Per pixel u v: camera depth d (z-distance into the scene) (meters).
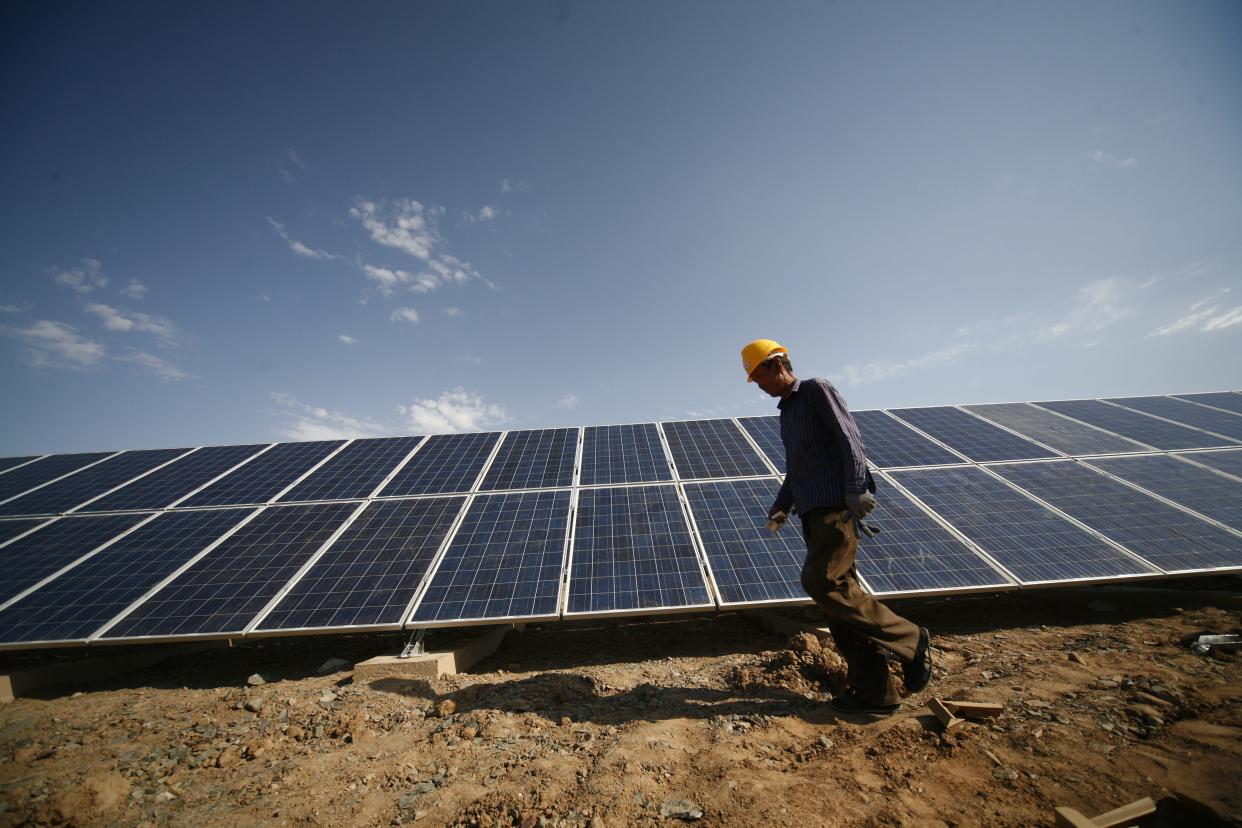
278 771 4.04
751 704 4.62
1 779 4.10
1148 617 6.57
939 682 4.94
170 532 8.67
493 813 3.20
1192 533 7.21
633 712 4.68
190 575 7.52
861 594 4.05
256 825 3.35
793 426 4.39
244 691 6.07
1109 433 10.77
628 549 7.61
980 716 3.79
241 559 7.84
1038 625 6.68
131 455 12.02
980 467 9.43
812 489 4.21
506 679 6.09
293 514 9.06
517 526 8.32
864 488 3.89
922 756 3.37
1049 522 7.68
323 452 11.67
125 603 7.01
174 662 7.57
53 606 7.00
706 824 2.92
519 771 3.71
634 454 10.72
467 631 7.57
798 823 2.79
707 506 8.61
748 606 6.43
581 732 4.31
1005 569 6.71
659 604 6.51
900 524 7.78
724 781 3.29
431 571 7.33
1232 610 6.34
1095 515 7.77
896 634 3.99
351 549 7.95
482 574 7.22
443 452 11.36
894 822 2.74
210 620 6.64
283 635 6.43
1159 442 10.17
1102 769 3.01
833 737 3.84
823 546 4.09
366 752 4.29
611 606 6.53
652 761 3.65
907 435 10.99
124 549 8.23
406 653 6.41
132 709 5.65
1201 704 3.62
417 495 9.50
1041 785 2.94
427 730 4.70
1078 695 4.03
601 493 9.20
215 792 3.81
